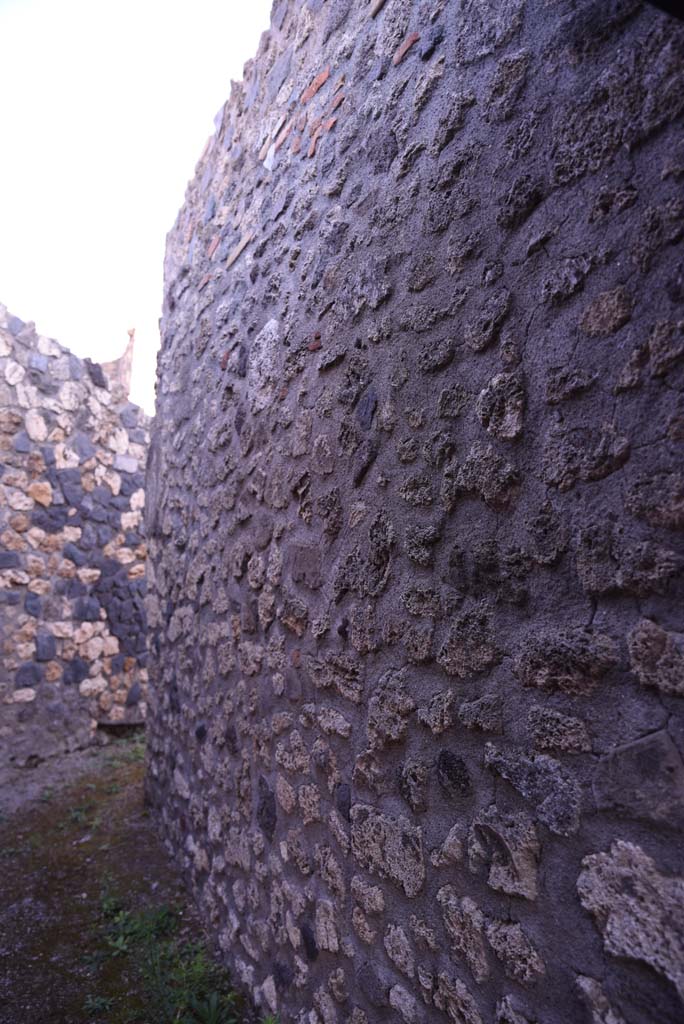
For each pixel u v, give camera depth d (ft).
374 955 4.70
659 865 2.82
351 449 5.40
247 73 8.85
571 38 3.66
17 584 15.19
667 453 2.95
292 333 6.73
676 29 3.09
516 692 3.61
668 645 2.87
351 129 5.90
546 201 3.68
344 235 5.82
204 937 7.90
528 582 3.61
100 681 16.66
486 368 3.99
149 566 12.19
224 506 8.45
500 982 3.58
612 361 3.23
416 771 4.34
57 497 16.10
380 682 4.77
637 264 3.15
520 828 3.51
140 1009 6.67
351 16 6.15
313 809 5.72
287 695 6.36
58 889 9.19
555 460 3.49
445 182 4.47
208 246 9.94
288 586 6.44
